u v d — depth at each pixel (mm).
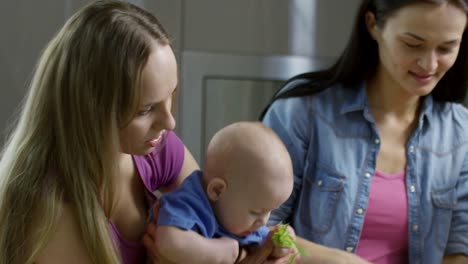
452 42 1590
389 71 1679
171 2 2445
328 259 1558
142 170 1344
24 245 1153
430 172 1785
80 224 1158
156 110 1165
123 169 1301
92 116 1128
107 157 1145
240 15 2516
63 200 1163
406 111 1801
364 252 1750
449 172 1812
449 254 1832
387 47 1652
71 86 1133
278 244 1318
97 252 1163
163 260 1247
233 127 1352
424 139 1804
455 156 1822
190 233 1233
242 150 1304
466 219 1821
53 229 1143
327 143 1772
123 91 1116
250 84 2561
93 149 1143
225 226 1325
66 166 1153
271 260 1338
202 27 2490
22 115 1211
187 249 1222
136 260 1306
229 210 1311
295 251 1368
